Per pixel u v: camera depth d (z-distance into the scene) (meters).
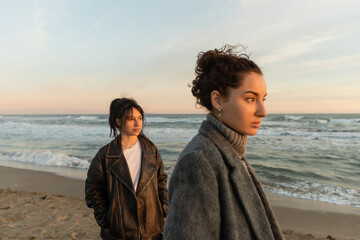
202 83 0.90
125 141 2.35
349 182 8.40
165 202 2.43
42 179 8.77
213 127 0.83
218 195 0.71
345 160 11.66
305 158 12.11
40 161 11.84
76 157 12.65
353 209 6.19
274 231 0.84
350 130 24.00
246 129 0.81
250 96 0.80
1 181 8.55
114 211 2.09
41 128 31.84
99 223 2.15
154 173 2.31
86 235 4.18
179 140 19.45
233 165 0.76
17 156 12.99
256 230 0.73
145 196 2.18
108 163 2.20
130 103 2.31
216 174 0.72
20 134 24.58
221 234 0.69
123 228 2.06
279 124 32.72
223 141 0.80
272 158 12.14
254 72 0.82
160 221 2.26
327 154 13.07
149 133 24.48
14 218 4.88
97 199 2.18
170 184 0.73
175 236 0.63
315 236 4.92
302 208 6.29
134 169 2.27
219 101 0.84
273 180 8.65
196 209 0.66
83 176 9.15
